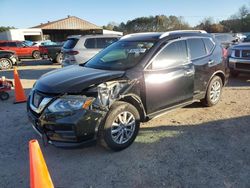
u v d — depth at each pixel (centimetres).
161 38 508
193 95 557
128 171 376
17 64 1861
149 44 498
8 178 373
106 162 402
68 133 382
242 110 618
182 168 379
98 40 1051
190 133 494
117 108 414
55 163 406
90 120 386
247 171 367
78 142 385
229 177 354
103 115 397
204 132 497
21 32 4038
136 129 448
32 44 2691
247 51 945
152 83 462
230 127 518
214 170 371
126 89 426
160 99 481
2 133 525
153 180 354
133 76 443
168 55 498
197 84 562
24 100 769
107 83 412
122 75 435
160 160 402
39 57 2386
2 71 1573
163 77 478
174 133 495
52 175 374
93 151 437
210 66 593
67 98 387
